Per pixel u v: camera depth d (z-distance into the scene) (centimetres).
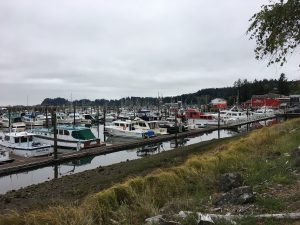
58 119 7975
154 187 973
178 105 12975
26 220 775
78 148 3925
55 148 3139
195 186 1009
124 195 916
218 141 3419
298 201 699
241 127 6512
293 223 578
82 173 2319
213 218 628
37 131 4562
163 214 714
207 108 10450
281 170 996
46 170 2911
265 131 2559
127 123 5288
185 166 1249
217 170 1210
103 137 5575
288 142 1622
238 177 903
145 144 4391
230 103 13675
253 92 13588
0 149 3309
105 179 1886
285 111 7275
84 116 8612
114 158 3559
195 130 5678
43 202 1099
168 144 4712
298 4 936
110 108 12144
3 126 6900
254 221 602
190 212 672
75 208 790
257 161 1220
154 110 11350
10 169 2695
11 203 1569
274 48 995
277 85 13725
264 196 756
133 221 743
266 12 972
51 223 739
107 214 802
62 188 1831
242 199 736
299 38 952
